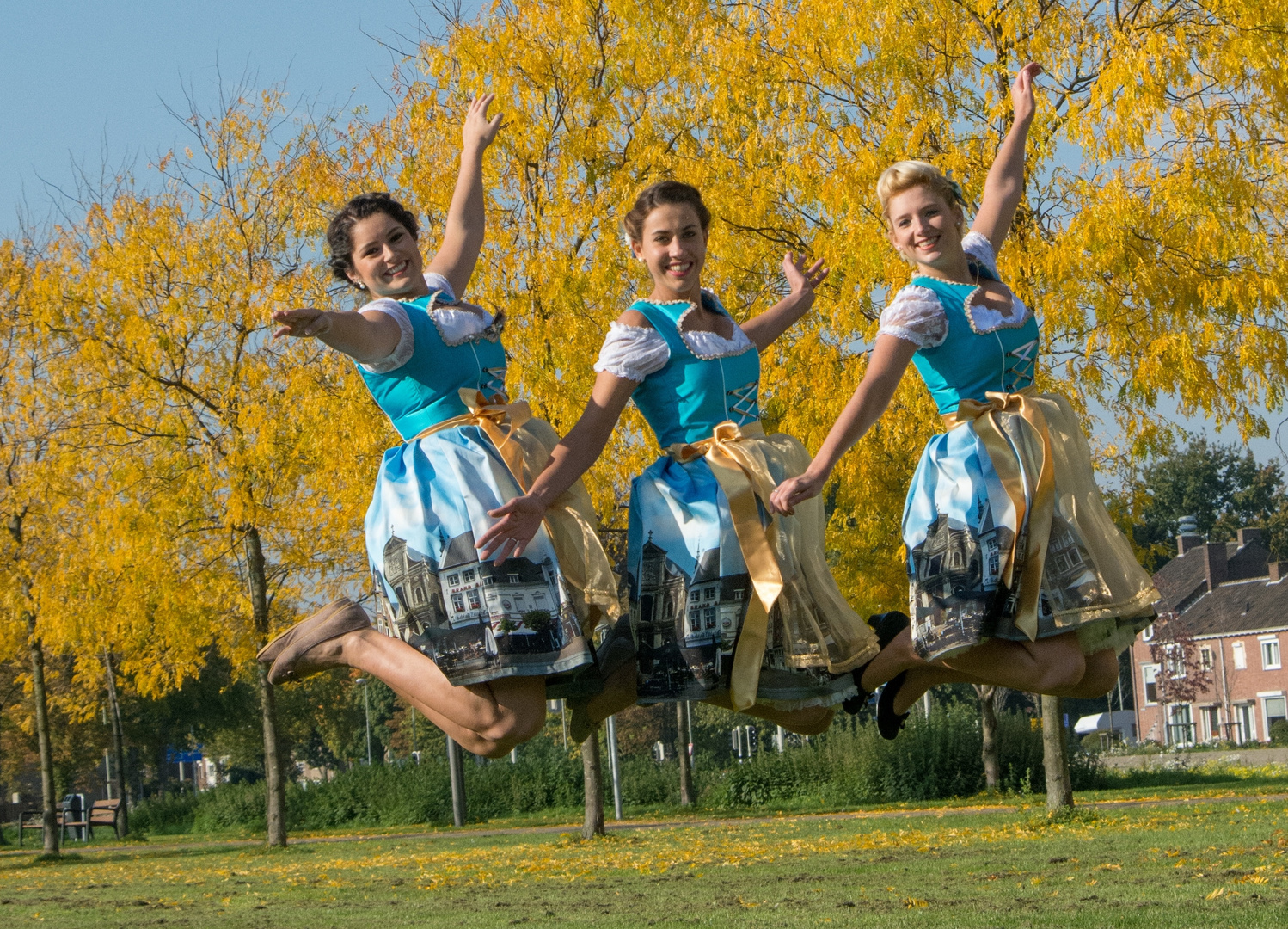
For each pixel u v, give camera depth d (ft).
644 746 148.15
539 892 25.36
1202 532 223.10
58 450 53.93
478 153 12.58
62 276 51.44
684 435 10.62
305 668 10.30
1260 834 28.48
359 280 11.30
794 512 10.18
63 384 52.54
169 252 50.93
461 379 10.66
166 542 49.83
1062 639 9.70
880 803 64.03
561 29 43.32
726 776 73.56
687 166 40.47
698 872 27.99
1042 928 14.43
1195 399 35.81
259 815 83.20
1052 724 38.09
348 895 27.89
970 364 10.14
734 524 10.09
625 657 10.61
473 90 42.52
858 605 46.24
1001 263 34.99
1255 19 35.96
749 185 39.86
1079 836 31.40
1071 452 10.08
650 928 16.83
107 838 88.79
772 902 19.97
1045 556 9.59
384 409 10.84
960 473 9.86
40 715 62.90
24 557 58.49
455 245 12.22
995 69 37.42
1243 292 35.55
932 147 38.06
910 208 10.36
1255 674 177.06
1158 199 35.50
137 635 50.85
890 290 36.04
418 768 79.56
